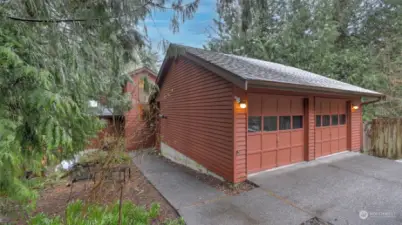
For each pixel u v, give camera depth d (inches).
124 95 241.9
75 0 95.3
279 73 227.6
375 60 451.2
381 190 171.8
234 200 163.6
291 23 540.7
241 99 194.5
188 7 113.7
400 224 126.1
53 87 73.3
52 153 106.0
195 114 272.4
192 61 266.5
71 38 101.3
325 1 528.4
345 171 217.3
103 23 101.0
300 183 187.3
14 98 68.2
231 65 212.1
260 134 215.0
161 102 401.1
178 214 148.2
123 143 151.2
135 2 101.7
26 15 81.9
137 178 239.0
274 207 149.3
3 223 136.7
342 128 302.7
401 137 284.8
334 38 497.7
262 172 213.9
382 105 406.3
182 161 317.7
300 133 249.6
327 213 138.9
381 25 504.1
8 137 65.6
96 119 145.3
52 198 192.5
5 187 82.6
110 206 146.0
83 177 216.5
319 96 263.6
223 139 209.0
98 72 133.9
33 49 79.9
